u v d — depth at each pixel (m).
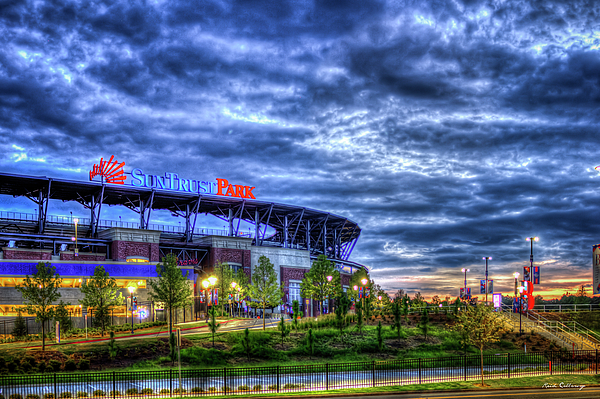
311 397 32.56
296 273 126.38
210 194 115.88
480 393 34.81
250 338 55.12
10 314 73.44
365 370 45.75
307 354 54.12
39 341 56.09
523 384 38.47
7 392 33.47
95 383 37.88
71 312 74.44
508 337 63.16
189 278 92.44
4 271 74.62
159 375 41.09
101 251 101.88
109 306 70.75
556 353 54.81
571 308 81.69
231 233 119.62
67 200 109.44
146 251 99.75
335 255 149.50
